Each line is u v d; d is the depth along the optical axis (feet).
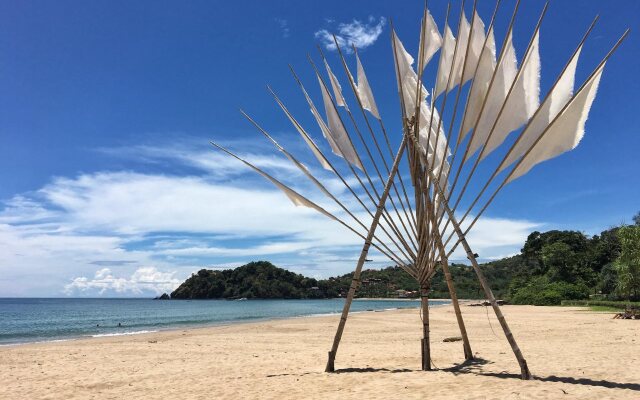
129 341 81.66
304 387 33.22
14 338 106.93
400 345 63.21
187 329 120.26
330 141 39.47
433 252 37.04
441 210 36.27
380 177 38.17
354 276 38.55
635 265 147.95
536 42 30.35
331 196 37.47
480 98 33.14
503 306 211.61
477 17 33.24
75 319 202.90
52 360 56.80
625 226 155.12
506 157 31.63
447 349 53.11
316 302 475.31
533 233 315.37
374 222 37.22
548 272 251.80
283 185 39.14
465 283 398.21
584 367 38.01
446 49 34.42
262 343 72.38
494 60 32.94
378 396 28.86
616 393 27.17
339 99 38.60
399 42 37.27
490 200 32.81
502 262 426.51
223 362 50.49
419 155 35.81
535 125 30.32
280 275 593.01
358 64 38.01
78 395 36.01
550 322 101.14
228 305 391.65
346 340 74.18
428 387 30.42
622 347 53.11
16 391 38.32
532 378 31.89
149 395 34.53
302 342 73.20
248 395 32.17
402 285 572.92
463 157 33.60
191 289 592.19
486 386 29.76
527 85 30.94
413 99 37.68
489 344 58.65
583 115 28.99
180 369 46.44
